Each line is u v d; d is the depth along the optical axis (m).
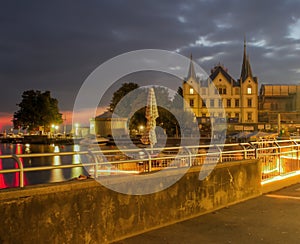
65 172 24.62
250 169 10.92
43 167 6.18
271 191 12.00
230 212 9.23
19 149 66.06
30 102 94.31
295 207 9.74
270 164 14.72
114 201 6.92
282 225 8.07
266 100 142.50
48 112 95.50
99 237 6.62
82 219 6.33
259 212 9.22
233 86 128.12
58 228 5.95
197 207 8.88
